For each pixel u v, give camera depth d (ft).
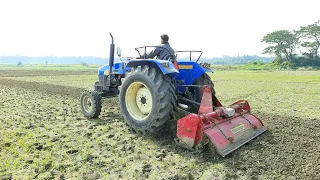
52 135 17.33
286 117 23.06
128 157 13.76
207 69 20.42
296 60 225.15
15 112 24.32
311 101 32.81
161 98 15.67
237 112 17.16
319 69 173.99
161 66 15.78
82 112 23.48
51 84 55.31
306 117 23.13
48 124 20.11
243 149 14.76
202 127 13.74
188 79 19.40
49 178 11.54
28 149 14.67
